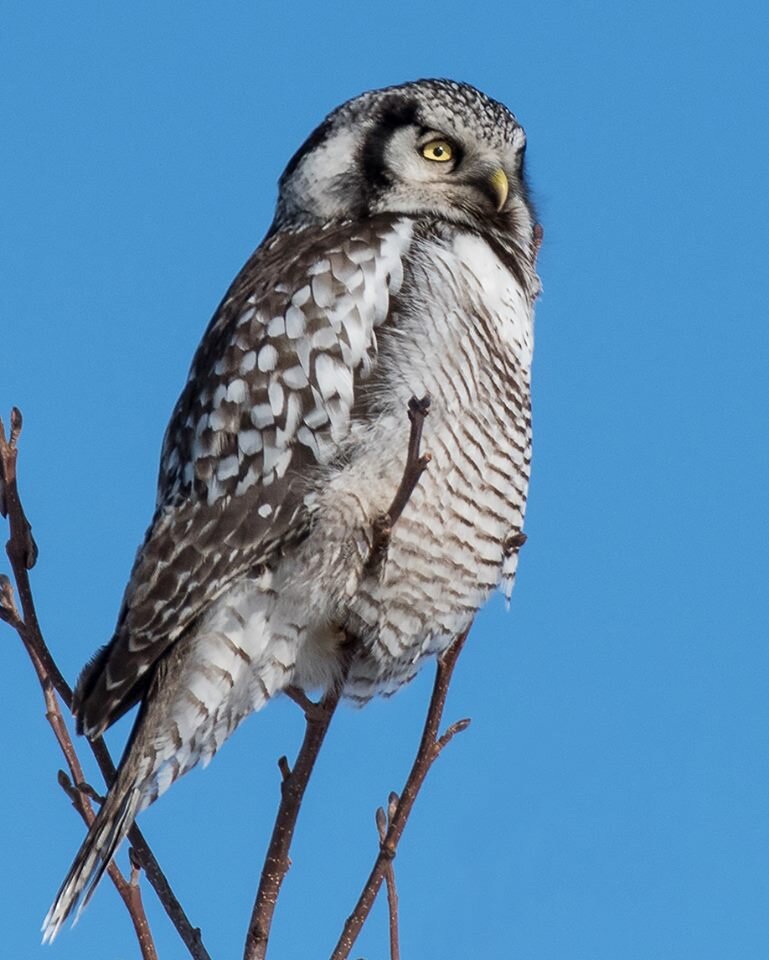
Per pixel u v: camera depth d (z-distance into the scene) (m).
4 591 7.85
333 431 9.40
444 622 10.22
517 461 10.13
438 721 7.79
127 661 8.81
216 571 9.16
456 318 9.71
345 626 9.73
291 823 7.68
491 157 11.02
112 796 8.44
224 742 9.19
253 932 7.55
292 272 9.86
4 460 7.70
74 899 7.97
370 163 10.91
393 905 7.74
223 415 9.48
